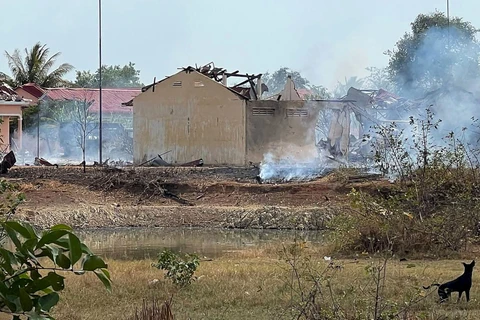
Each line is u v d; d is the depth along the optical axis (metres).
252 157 66.12
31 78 103.25
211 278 22.38
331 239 32.44
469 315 17.16
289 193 53.41
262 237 44.00
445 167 32.38
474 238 30.91
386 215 30.33
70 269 8.12
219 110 67.06
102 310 18.22
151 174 58.38
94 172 58.81
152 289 20.66
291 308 16.73
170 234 45.88
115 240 42.81
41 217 48.50
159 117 69.25
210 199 54.69
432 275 22.73
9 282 8.29
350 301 16.70
